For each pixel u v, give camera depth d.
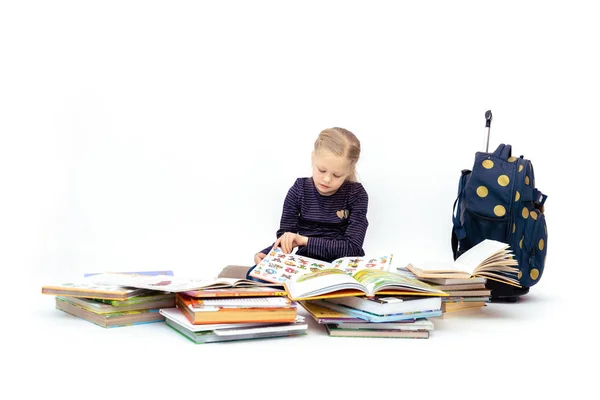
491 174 2.79
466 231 2.82
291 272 2.46
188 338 1.97
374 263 2.42
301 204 2.97
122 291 2.09
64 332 2.04
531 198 2.77
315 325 2.22
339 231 2.96
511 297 2.74
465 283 2.42
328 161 2.69
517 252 2.73
